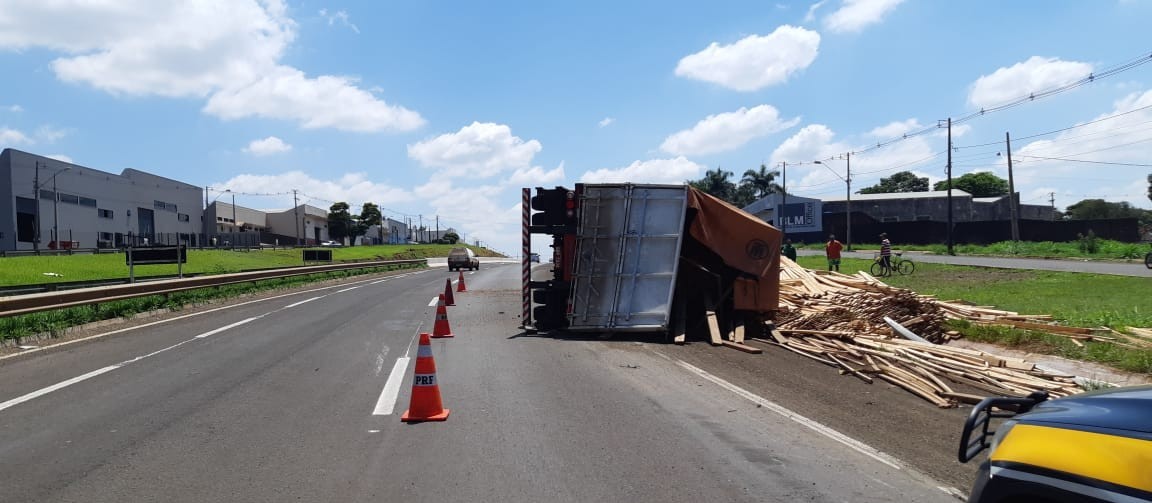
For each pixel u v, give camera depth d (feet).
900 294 46.21
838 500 16.80
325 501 16.46
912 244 232.12
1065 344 40.09
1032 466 10.78
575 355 37.88
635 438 21.86
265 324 51.19
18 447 20.63
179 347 39.88
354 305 67.21
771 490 17.40
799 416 25.04
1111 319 48.34
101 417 24.14
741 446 21.16
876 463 19.75
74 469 18.70
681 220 44.09
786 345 40.91
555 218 45.70
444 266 227.20
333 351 38.58
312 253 146.92
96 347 39.83
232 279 81.87
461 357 36.91
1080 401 11.50
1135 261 130.93
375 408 25.54
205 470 18.63
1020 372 31.89
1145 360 34.17
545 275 130.82
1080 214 301.22
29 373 32.09
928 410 26.66
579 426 23.24
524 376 31.81
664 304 43.65
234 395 27.63
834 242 102.73
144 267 132.77
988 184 371.56
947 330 46.80
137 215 253.85
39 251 155.74
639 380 31.19
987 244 215.72
